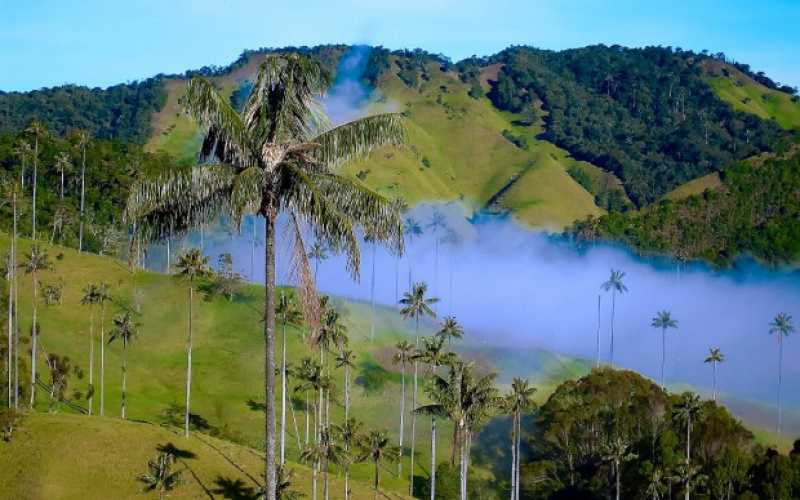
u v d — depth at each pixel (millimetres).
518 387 108062
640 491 109625
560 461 123500
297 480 103312
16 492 84688
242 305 174125
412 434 134375
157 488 87500
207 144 29578
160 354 155375
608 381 131000
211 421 135625
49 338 150000
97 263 181625
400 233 29391
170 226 29844
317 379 120438
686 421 116750
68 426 96125
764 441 172375
